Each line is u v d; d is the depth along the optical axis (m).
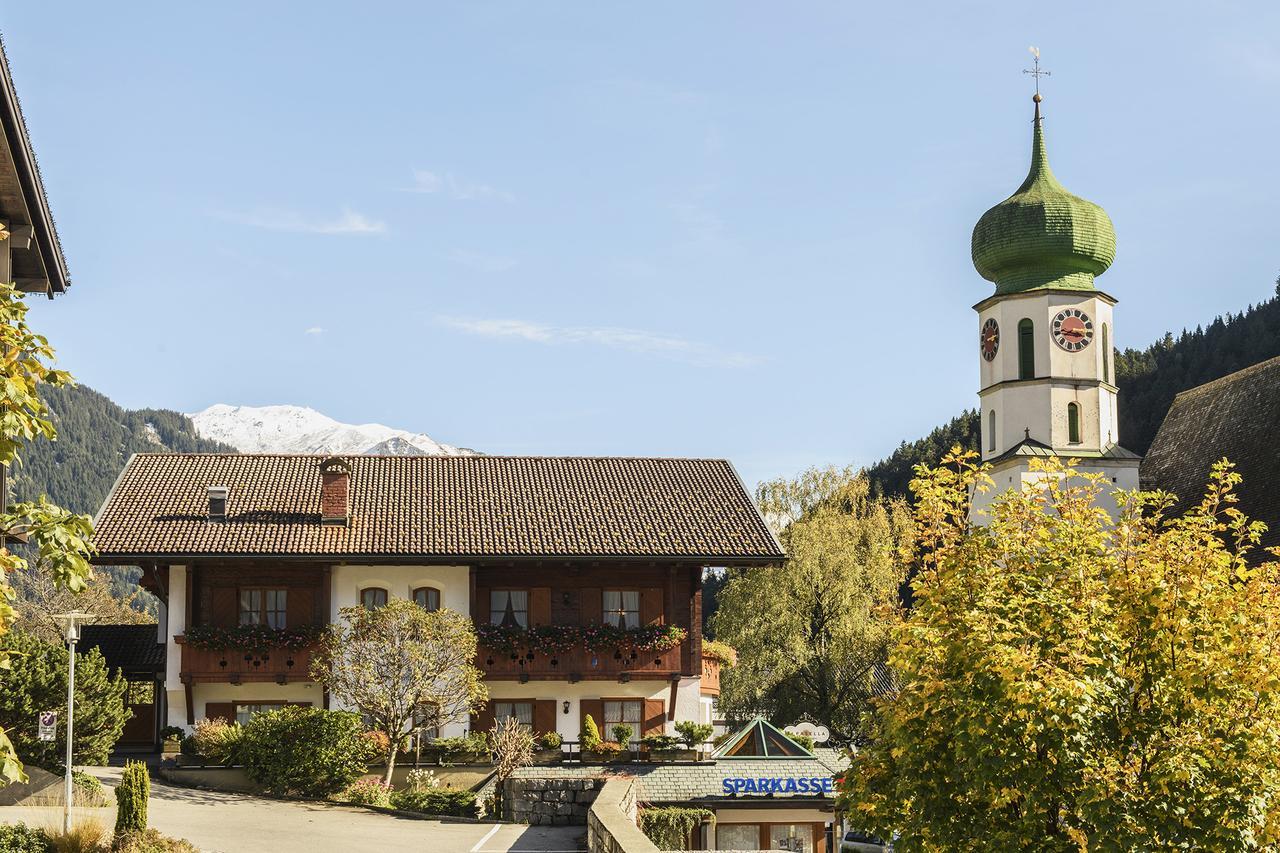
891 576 57.81
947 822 15.88
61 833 25.62
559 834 28.94
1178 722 15.33
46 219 22.36
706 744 40.50
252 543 42.31
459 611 43.41
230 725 39.06
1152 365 112.62
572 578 44.34
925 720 16.23
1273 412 62.88
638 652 43.38
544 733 41.84
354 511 44.84
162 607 44.91
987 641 15.35
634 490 47.59
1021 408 67.06
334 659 38.53
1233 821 14.48
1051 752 14.88
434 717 38.53
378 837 28.30
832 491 62.72
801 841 34.59
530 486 47.44
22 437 12.12
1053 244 67.06
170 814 31.17
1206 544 16.80
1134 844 14.34
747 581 58.72
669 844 32.47
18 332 12.27
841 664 56.00
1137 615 15.92
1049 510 18.06
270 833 28.75
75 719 33.47
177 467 47.12
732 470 49.50
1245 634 15.48
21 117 19.19
